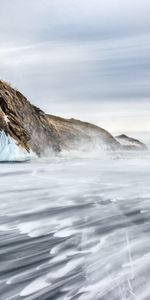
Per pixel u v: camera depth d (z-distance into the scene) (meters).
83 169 27.25
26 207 10.17
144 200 11.21
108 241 6.28
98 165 32.69
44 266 5.19
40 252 5.84
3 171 25.36
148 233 6.77
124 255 5.47
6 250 6.00
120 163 35.91
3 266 5.26
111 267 5.00
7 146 38.03
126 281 4.50
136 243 6.09
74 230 7.22
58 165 32.75
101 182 17.28
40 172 24.42
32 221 8.23
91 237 6.61
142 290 4.23
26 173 23.64
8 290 4.44
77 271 4.94
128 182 17.19
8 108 45.91
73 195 12.64
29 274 4.92
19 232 7.18
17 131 41.72
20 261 5.45
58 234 6.93
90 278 4.67
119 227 7.36
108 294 4.19
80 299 4.11
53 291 4.36
